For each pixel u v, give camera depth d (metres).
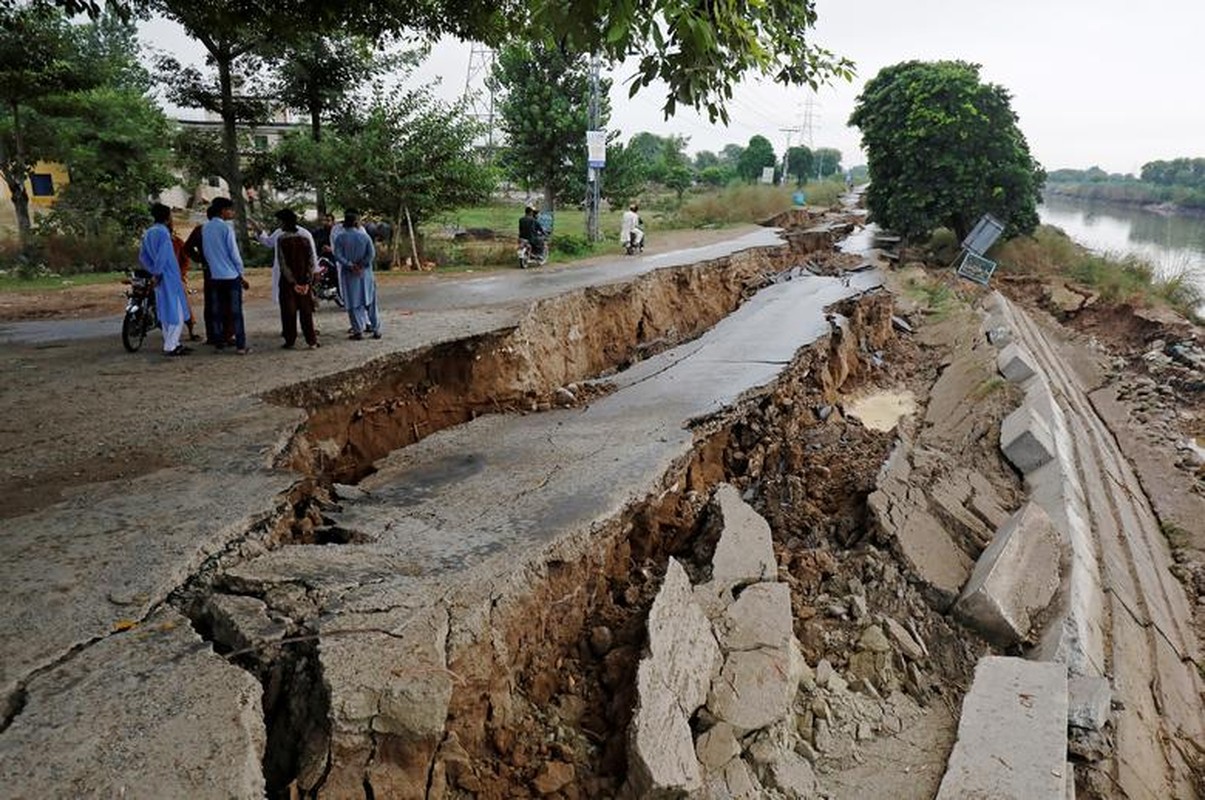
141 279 9.36
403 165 18.59
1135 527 10.17
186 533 4.59
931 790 5.06
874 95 27.06
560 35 4.61
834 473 9.05
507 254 20.14
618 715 4.58
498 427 8.41
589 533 5.54
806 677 5.71
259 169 21.42
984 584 6.95
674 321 15.93
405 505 5.93
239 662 3.65
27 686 3.23
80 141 25.41
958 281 22.97
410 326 10.33
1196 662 7.87
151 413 6.85
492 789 3.94
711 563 6.26
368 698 3.42
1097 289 23.14
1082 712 5.70
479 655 4.15
